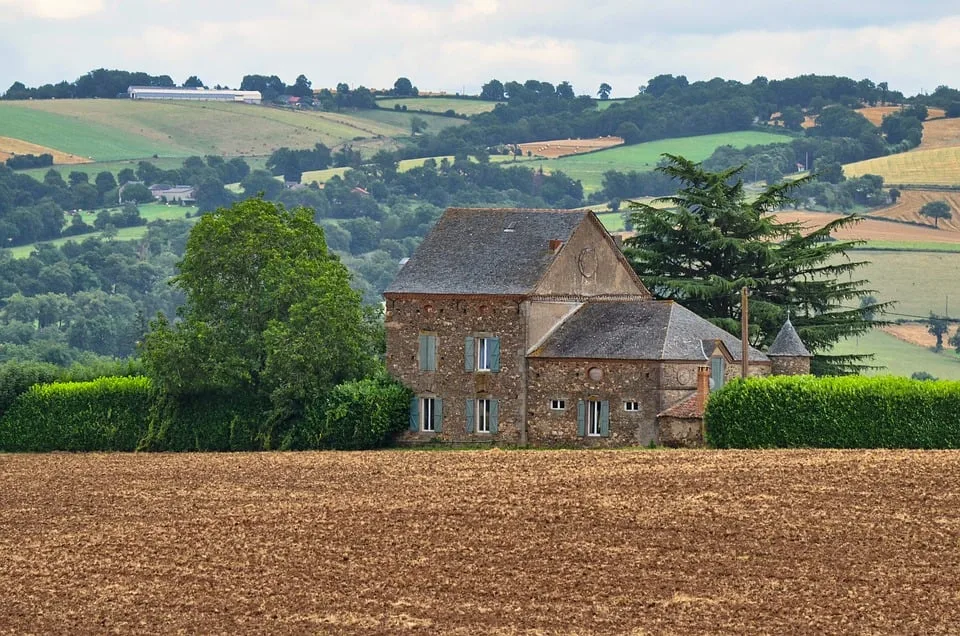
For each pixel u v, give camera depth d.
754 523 105.81
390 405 173.38
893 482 119.94
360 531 107.88
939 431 149.88
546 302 173.00
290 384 175.25
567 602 87.19
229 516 116.75
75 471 150.62
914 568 92.75
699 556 96.94
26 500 130.00
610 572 93.50
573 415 168.88
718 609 85.06
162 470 148.88
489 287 172.75
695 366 165.25
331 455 158.62
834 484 119.94
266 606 88.38
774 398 154.62
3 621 87.06
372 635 82.25
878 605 85.06
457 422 174.62
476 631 82.25
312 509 118.25
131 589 93.31
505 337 172.12
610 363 166.88
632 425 165.75
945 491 115.62
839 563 94.19
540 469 135.50
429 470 139.00
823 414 152.75
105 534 111.56
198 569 97.81
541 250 175.62
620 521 107.94
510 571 94.31
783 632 80.75
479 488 125.12
